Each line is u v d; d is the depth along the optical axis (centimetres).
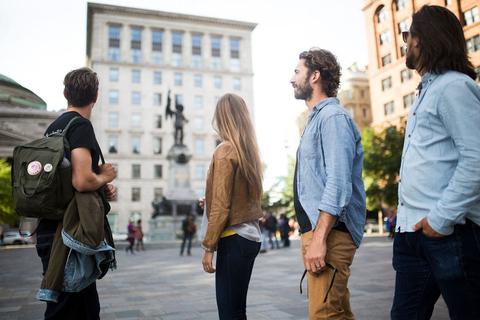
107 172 240
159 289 629
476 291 164
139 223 1877
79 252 213
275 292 562
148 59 5506
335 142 202
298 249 1653
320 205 195
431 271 185
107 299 535
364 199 221
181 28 5709
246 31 6003
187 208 2178
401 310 195
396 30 3878
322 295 196
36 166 210
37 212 210
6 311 459
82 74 246
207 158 5406
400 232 192
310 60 231
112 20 5438
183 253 1612
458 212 158
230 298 232
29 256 1700
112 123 5175
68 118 232
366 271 787
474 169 157
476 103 166
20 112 5231
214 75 5691
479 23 2953
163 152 5297
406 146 193
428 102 183
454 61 181
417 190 179
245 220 237
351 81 5478
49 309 218
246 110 263
